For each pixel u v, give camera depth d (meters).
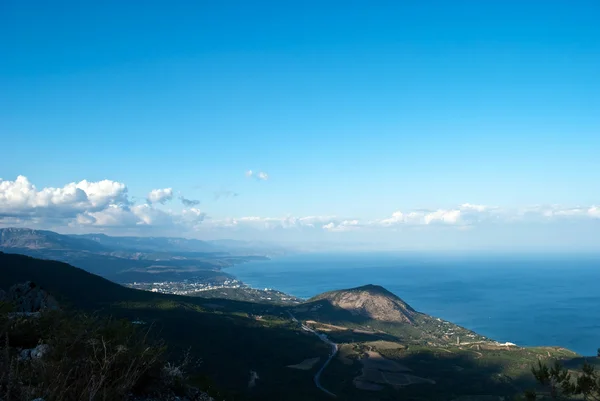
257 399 51.25
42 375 5.66
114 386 6.34
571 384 10.95
